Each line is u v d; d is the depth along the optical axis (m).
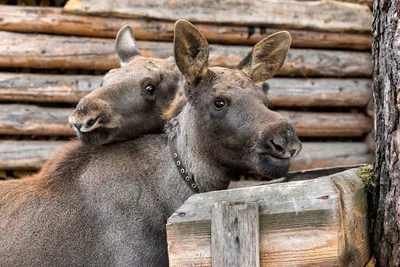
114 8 23.88
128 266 12.95
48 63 23.81
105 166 13.63
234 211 10.29
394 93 11.34
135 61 15.54
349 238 10.41
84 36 24.30
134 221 13.13
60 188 13.64
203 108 13.11
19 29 23.75
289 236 10.22
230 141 12.73
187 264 10.52
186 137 13.54
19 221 13.28
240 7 24.86
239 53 25.03
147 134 14.59
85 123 13.12
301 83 25.92
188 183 13.52
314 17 25.72
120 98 14.13
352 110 27.41
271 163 12.15
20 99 23.69
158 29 24.44
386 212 11.46
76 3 23.70
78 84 24.05
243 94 12.84
